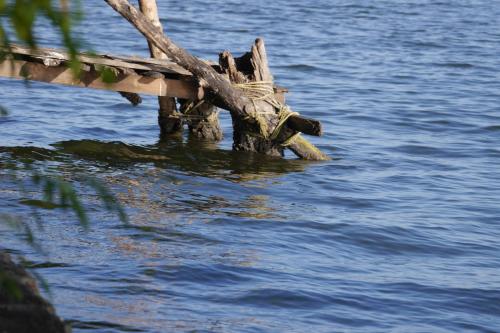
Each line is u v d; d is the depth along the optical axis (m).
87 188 23.77
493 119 40.16
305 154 30.12
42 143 29.89
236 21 71.50
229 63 29.39
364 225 22.64
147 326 14.86
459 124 38.72
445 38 69.56
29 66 26.73
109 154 29.09
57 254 17.98
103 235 19.58
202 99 29.08
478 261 20.58
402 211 24.61
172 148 30.77
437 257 20.77
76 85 27.41
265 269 18.45
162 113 32.59
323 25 72.81
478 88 49.22
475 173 30.12
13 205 20.97
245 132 29.64
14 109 35.50
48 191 7.17
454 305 17.50
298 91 45.31
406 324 16.28
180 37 62.03
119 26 62.72
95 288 16.36
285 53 57.72
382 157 31.73
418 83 49.84
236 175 27.30
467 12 87.88
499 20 83.19
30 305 9.18
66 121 34.22
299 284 17.72
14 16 5.53
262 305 16.45
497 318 17.08
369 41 65.69
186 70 29.06
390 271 19.38
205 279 17.48
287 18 75.44
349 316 16.36
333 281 18.22
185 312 15.73
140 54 53.16
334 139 34.47
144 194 23.95
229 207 23.36
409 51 62.31
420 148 33.62
